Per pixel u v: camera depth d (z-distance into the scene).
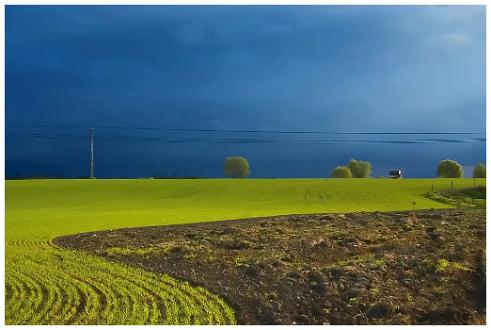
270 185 76.06
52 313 14.12
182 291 16.30
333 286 16.64
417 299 15.54
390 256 20.91
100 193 71.06
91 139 106.12
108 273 18.70
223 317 13.88
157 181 84.44
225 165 111.31
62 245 24.98
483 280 17.34
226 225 32.28
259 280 17.61
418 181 78.94
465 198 58.62
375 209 46.69
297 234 27.44
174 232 29.25
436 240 24.34
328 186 73.25
